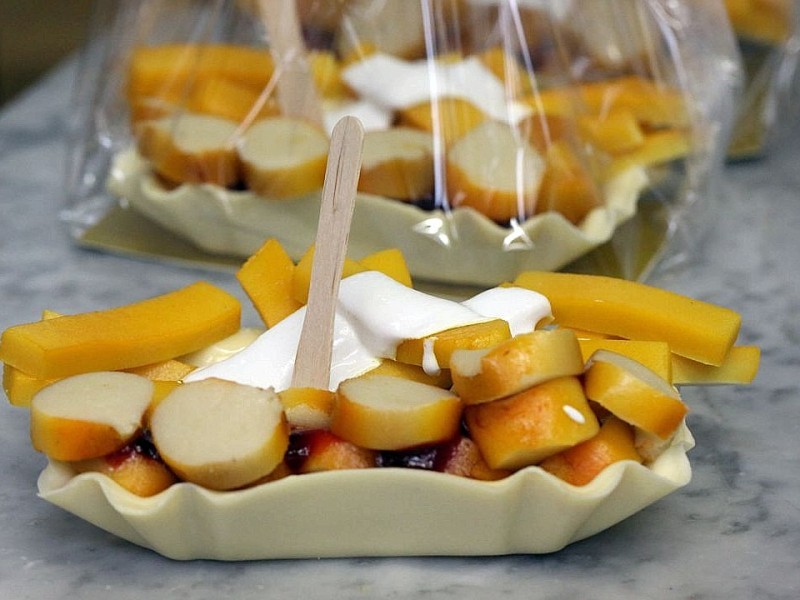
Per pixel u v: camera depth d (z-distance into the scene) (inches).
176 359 15.4
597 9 23.6
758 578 13.1
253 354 14.2
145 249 22.0
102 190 23.0
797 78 28.9
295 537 12.8
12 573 13.2
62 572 13.2
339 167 13.7
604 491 12.3
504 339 13.5
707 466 15.4
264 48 22.9
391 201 19.8
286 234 20.9
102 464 12.5
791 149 28.0
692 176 22.6
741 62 26.2
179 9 24.1
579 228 20.4
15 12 49.4
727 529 14.0
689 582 13.0
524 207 19.8
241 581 12.9
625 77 23.5
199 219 21.1
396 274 15.6
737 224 23.9
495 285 20.2
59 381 12.9
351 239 20.3
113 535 13.9
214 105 21.2
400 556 13.2
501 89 20.9
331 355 13.8
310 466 12.4
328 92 21.9
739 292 21.0
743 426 16.4
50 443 12.4
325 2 22.2
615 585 12.9
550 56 21.6
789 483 15.0
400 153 19.9
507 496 12.3
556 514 12.5
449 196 20.1
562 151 20.5
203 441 12.0
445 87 20.8
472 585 12.9
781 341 19.1
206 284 15.8
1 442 15.9
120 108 23.3
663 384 12.7
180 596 12.7
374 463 12.4
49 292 20.8
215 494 12.1
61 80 31.7
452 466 12.5
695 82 23.7
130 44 23.9
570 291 15.4
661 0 23.5
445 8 21.6
